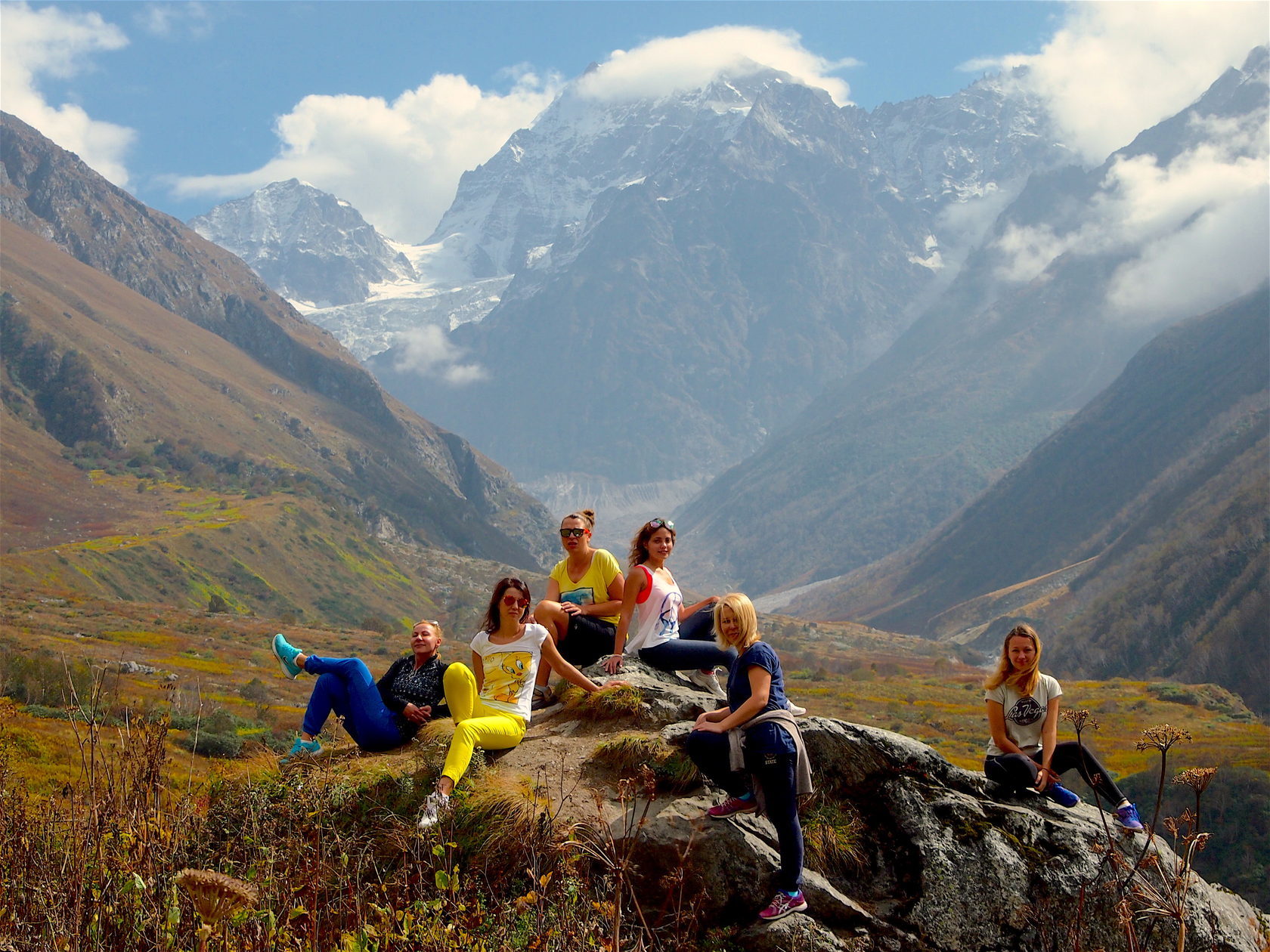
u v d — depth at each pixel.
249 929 5.25
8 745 6.30
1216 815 47.69
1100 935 7.10
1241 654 168.25
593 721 8.50
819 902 6.96
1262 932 7.80
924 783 7.64
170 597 187.62
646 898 6.80
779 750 6.79
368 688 8.39
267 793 7.09
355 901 5.92
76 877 5.19
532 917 5.87
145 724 6.21
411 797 7.35
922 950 7.00
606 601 9.88
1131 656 189.50
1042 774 7.83
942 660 190.50
